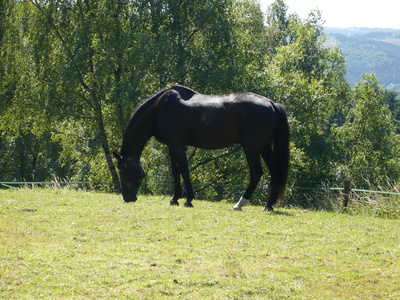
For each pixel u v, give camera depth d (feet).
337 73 163.43
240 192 96.53
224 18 97.50
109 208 38.17
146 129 41.65
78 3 100.07
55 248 25.62
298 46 149.48
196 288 20.84
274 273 22.93
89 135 114.01
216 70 93.66
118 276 21.76
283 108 38.55
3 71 114.62
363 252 27.50
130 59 89.30
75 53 96.84
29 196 44.52
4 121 117.19
